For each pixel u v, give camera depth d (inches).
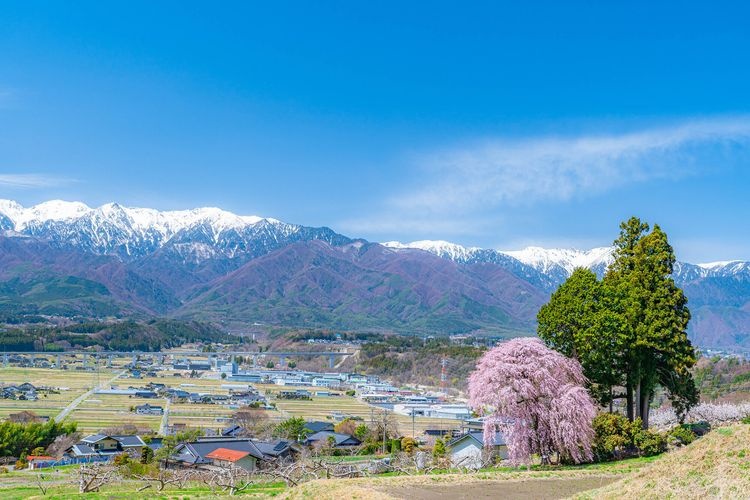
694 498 884.0
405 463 1887.3
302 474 1566.2
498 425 1610.5
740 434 1023.0
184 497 1253.7
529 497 1118.4
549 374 1588.3
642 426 1704.0
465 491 1162.6
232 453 2581.2
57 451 3329.2
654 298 1756.9
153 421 4950.8
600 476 1316.4
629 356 1769.2
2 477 2135.8
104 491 1456.7
